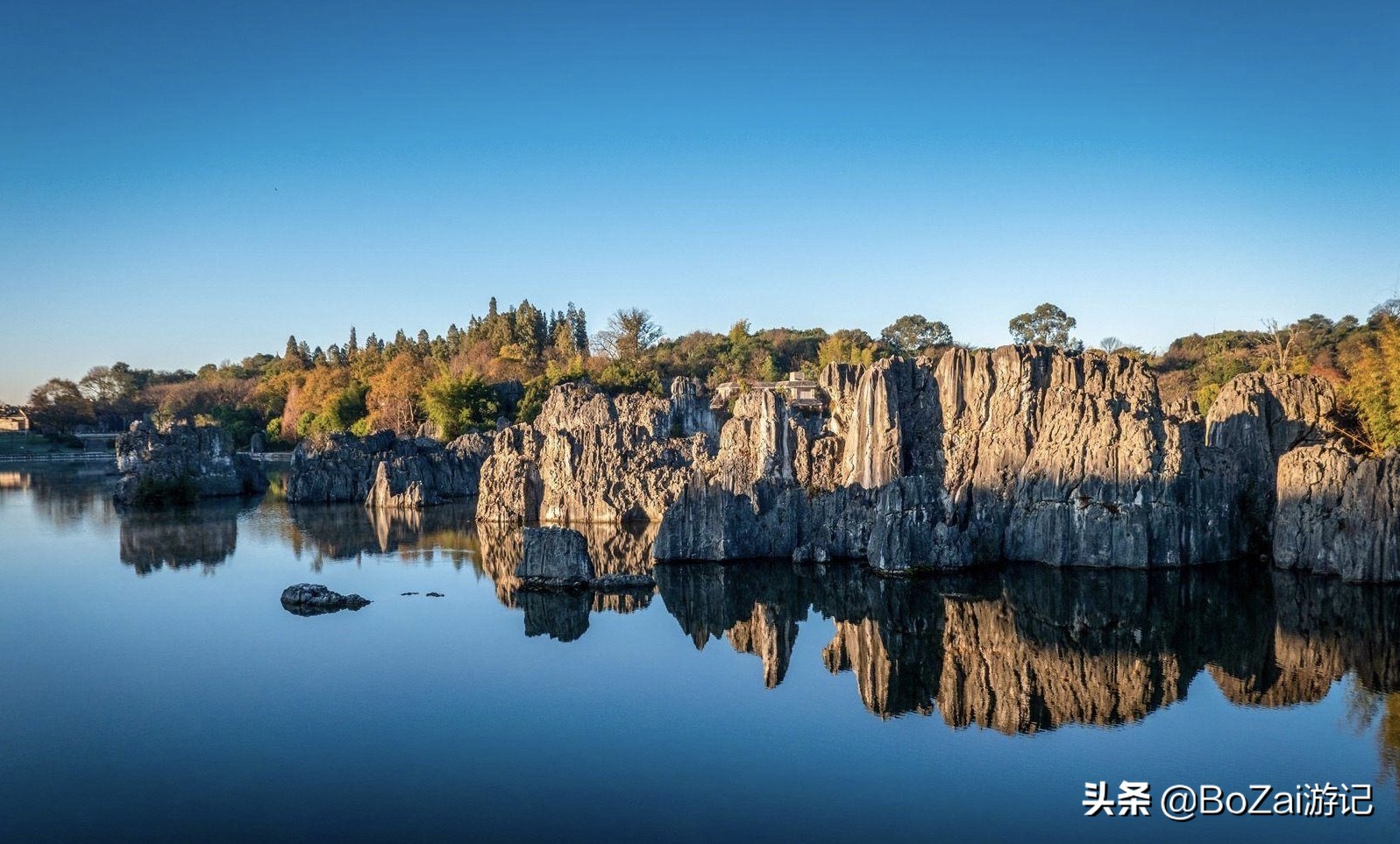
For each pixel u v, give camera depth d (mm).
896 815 39656
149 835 37906
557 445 129750
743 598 80250
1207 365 182000
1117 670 59156
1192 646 63594
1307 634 64938
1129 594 77375
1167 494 85562
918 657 62688
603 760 45469
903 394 100500
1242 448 95000
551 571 84438
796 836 37781
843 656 63000
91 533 117625
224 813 39750
